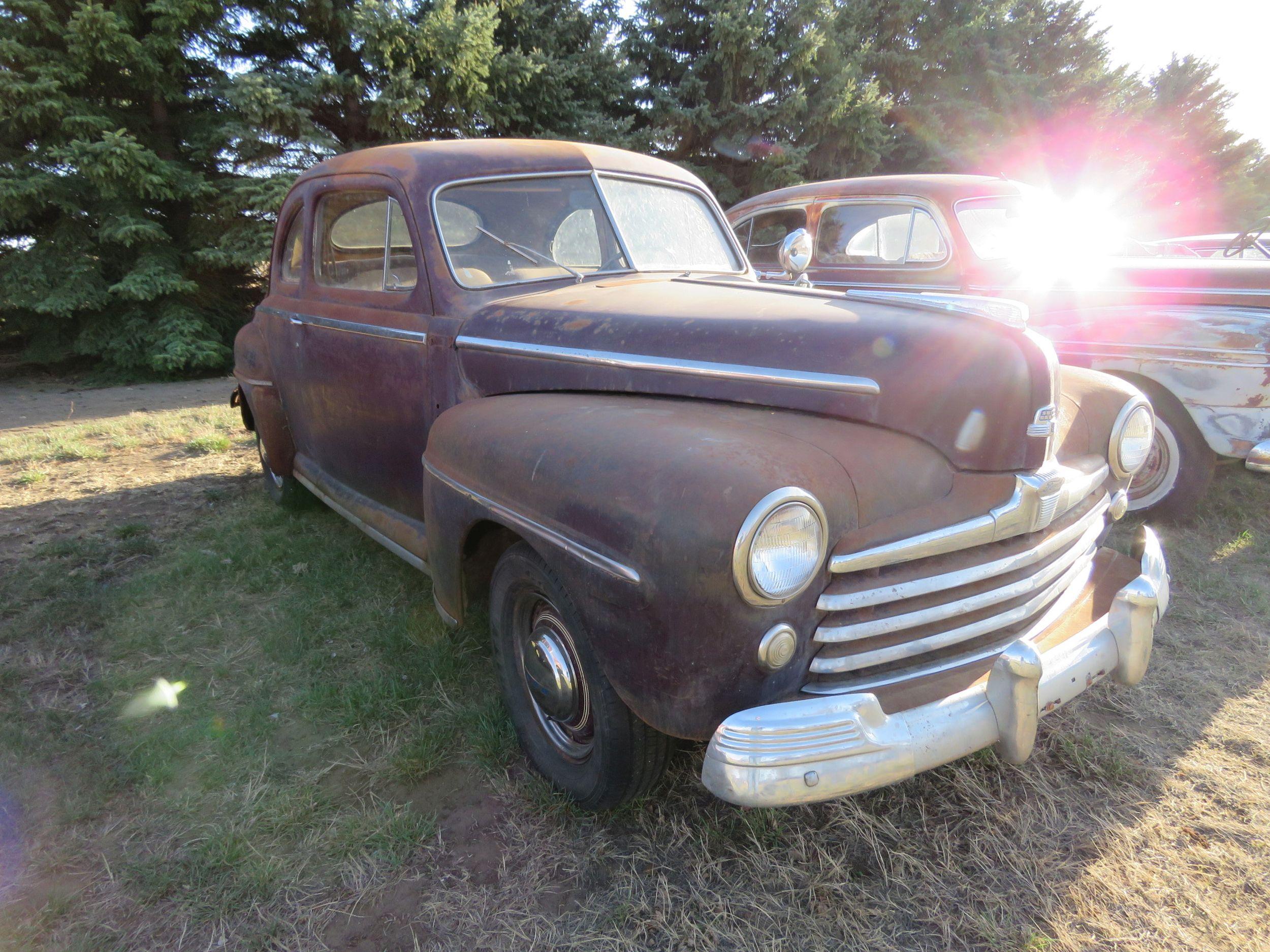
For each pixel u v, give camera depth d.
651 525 1.66
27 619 3.42
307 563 3.92
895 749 1.66
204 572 3.80
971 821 2.20
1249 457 3.90
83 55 9.72
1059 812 2.23
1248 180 21.77
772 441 1.85
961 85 17.86
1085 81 19.83
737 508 1.61
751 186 14.95
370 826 2.20
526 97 12.51
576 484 1.86
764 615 1.68
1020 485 1.93
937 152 17.45
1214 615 3.33
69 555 4.11
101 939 1.87
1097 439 2.44
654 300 2.62
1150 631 2.05
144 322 10.72
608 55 13.78
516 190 3.07
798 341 2.17
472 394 2.77
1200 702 2.73
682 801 2.27
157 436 6.71
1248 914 1.90
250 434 6.77
